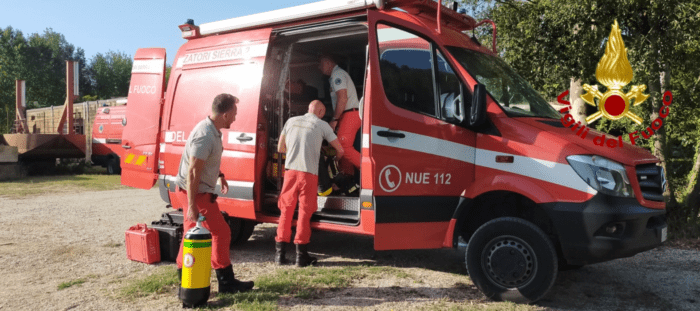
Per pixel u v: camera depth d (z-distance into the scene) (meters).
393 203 4.66
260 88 5.92
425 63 4.94
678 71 10.16
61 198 12.30
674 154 17.56
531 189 4.36
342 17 5.48
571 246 4.21
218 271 4.62
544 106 5.23
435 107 4.86
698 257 6.20
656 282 5.18
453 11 5.86
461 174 4.74
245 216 5.98
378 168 4.62
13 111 47.19
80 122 24.08
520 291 4.35
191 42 6.85
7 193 13.26
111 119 19.92
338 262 5.86
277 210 6.20
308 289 4.77
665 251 6.52
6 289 4.89
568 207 4.20
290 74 6.76
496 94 4.92
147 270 5.55
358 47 6.88
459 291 4.79
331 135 5.53
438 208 4.77
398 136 4.71
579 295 4.76
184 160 4.59
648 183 4.36
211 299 4.49
